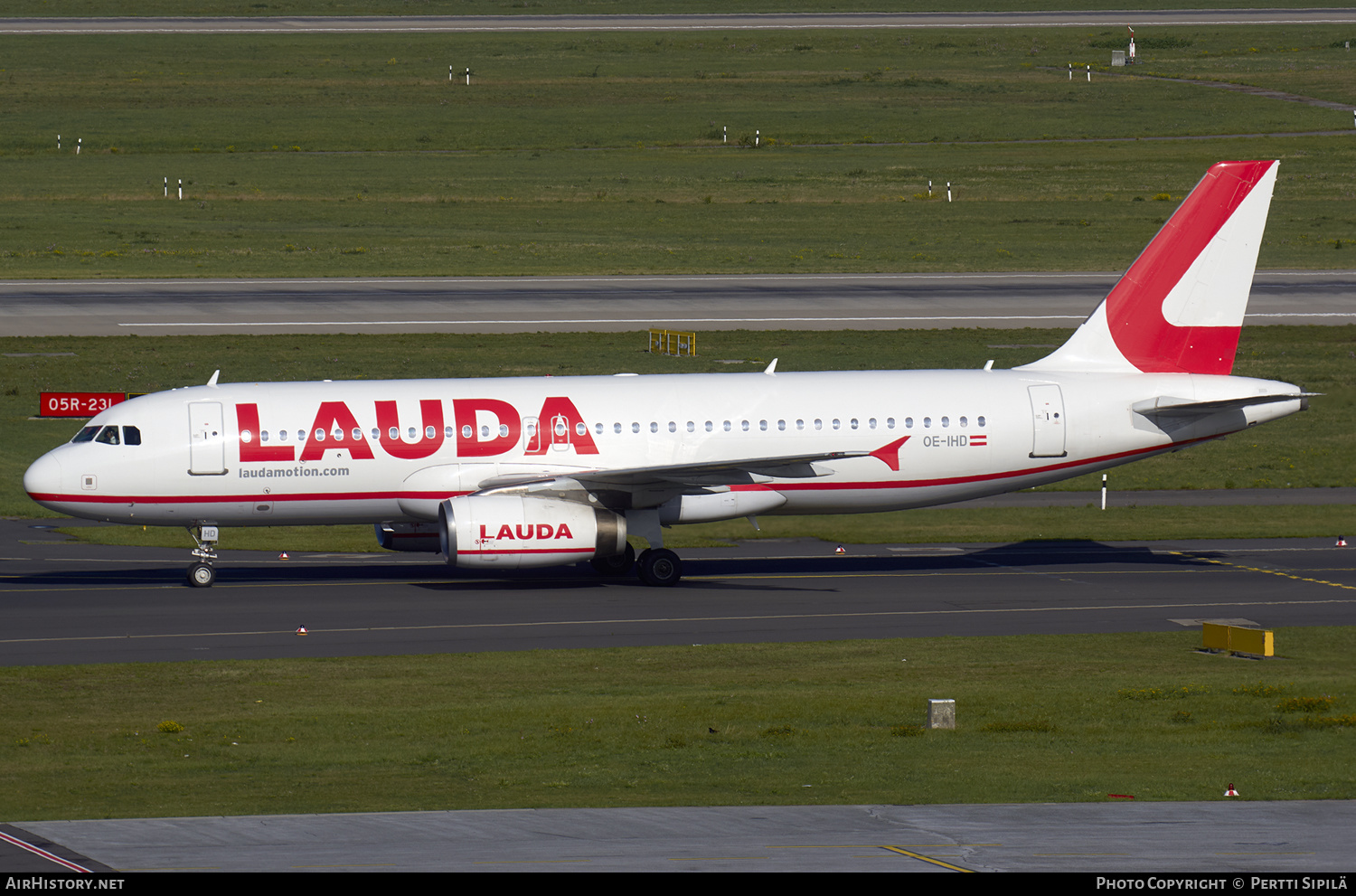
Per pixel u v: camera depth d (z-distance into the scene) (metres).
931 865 75.25
